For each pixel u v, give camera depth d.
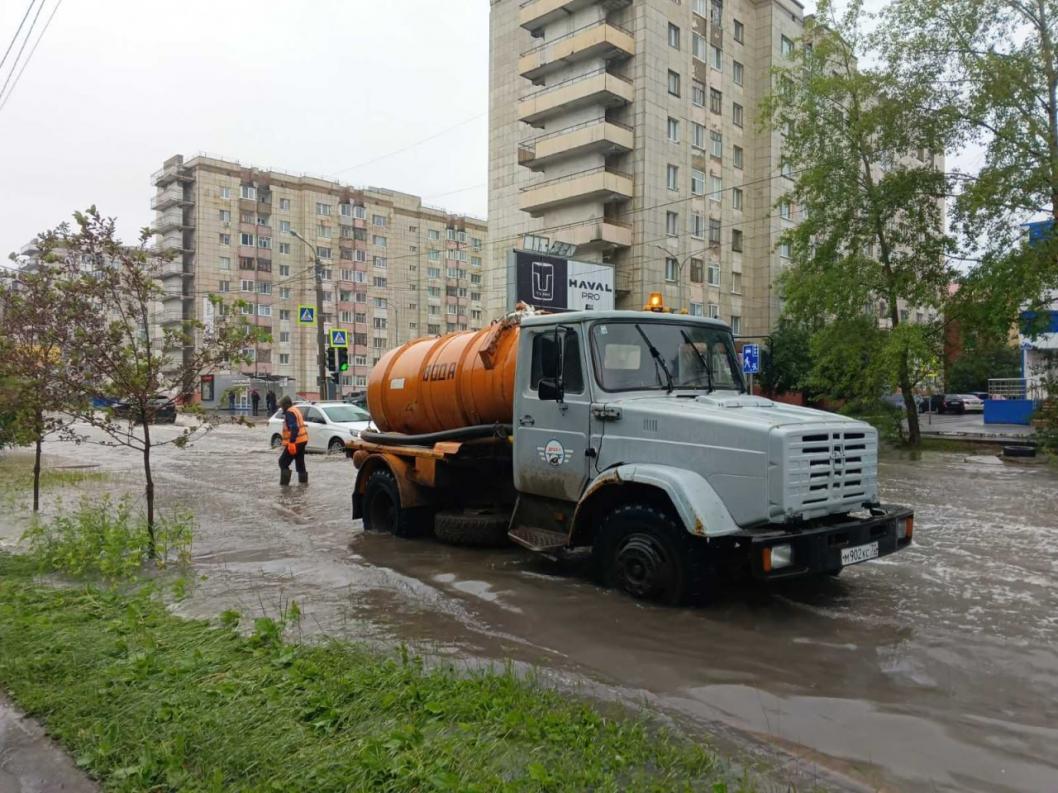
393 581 6.88
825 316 25.34
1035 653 4.90
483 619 5.71
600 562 6.44
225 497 12.65
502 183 46.75
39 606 5.70
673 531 5.80
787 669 4.65
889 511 6.12
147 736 3.53
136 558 7.19
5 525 9.87
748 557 5.27
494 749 3.35
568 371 6.70
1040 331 21.72
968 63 21.83
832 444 5.60
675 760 3.36
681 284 41.22
